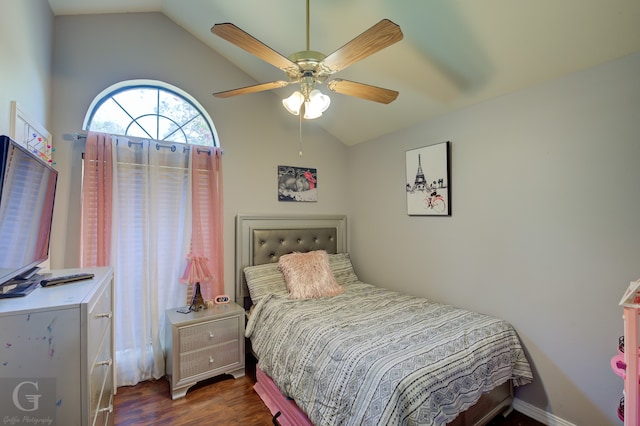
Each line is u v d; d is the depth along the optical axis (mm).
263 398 2158
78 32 2352
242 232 2957
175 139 2805
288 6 2090
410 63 2182
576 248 1793
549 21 1576
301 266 2789
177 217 2609
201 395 2236
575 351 1799
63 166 2246
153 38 2643
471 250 2355
